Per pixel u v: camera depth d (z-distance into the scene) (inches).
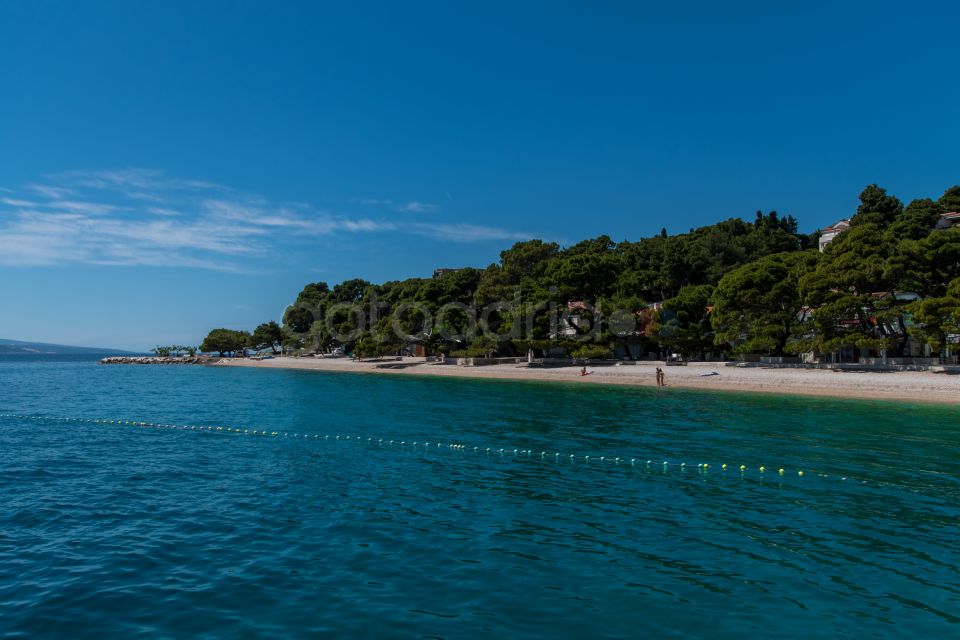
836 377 1813.5
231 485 693.9
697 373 2156.7
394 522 551.8
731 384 1982.0
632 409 1433.3
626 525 545.0
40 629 352.2
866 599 396.2
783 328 2225.6
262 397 1846.7
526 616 366.9
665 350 2888.8
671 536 515.5
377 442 983.0
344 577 426.3
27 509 596.1
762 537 514.3
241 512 585.9
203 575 431.2
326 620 361.4
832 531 531.2
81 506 607.2
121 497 642.2
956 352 1925.4
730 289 2269.9
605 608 378.6
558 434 1051.3
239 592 401.7
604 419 1252.5
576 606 381.4
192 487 684.7
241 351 6092.5
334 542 499.2
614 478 729.6
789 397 1694.1
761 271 2229.3
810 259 2320.4
